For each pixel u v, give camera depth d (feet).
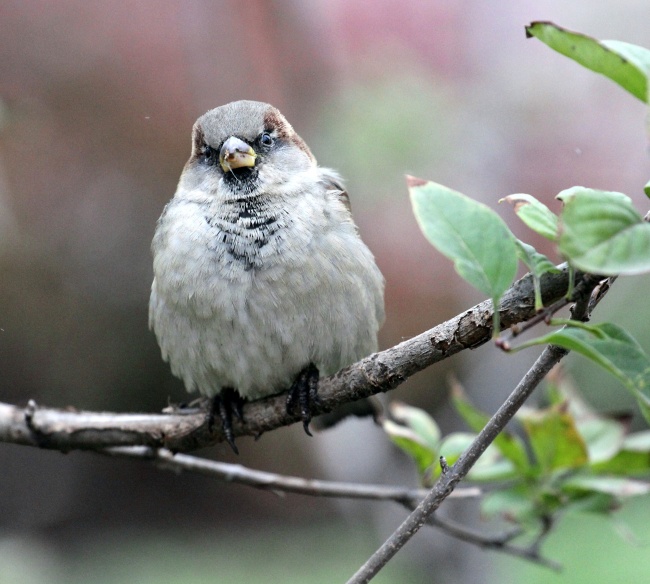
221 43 37.52
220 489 53.26
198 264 20.74
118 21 44.93
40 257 46.32
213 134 22.24
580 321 12.78
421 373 44.91
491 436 13.07
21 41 44.45
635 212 10.42
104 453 21.25
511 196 12.67
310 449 36.35
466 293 41.81
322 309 20.83
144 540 51.31
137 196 47.37
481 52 38.24
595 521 41.57
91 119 45.65
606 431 20.25
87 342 48.47
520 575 38.22
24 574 33.35
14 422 19.89
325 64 36.40
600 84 39.93
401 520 31.45
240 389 21.29
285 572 45.14
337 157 31.68
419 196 12.07
